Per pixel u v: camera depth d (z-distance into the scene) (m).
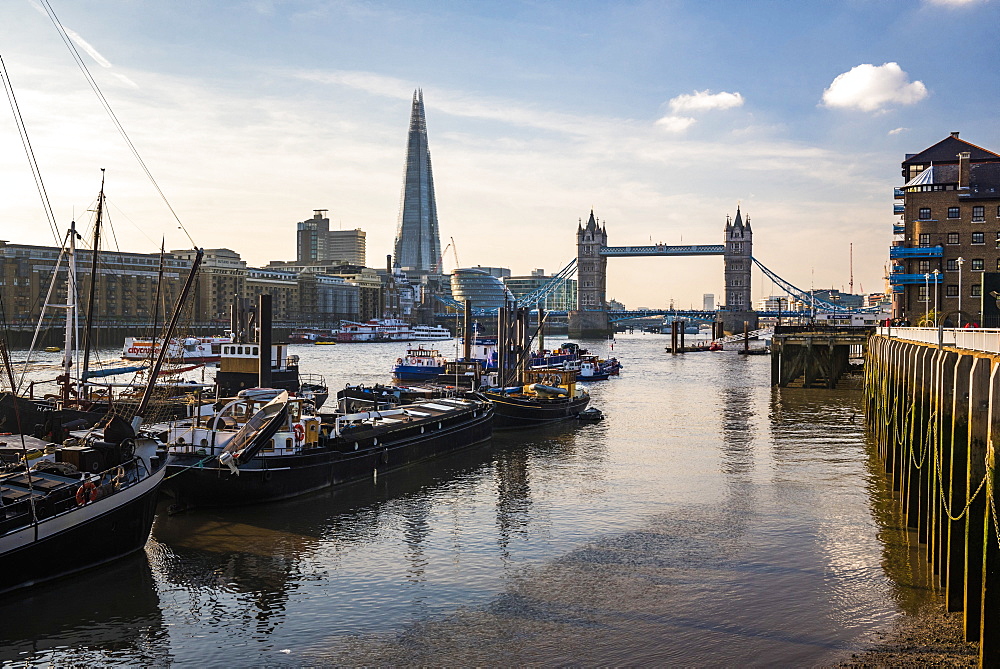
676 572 35.66
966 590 26.31
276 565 36.88
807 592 32.91
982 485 25.39
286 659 27.70
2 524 31.55
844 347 147.75
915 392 41.03
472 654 27.88
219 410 54.81
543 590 33.72
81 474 36.34
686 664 26.80
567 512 46.12
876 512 45.38
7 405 61.75
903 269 116.88
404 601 32.66
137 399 73.94
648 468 58.84
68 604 32.03
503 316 101.12
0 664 27.25
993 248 111.38
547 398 86.31
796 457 62.84
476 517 45.09
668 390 125.06
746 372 168.75
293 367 106.94
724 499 48.78
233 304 135.62
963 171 113.12
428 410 68.31
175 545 39.47
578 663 27.09
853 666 26.17
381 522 43.91
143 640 29.08
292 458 47.75
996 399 22.81
